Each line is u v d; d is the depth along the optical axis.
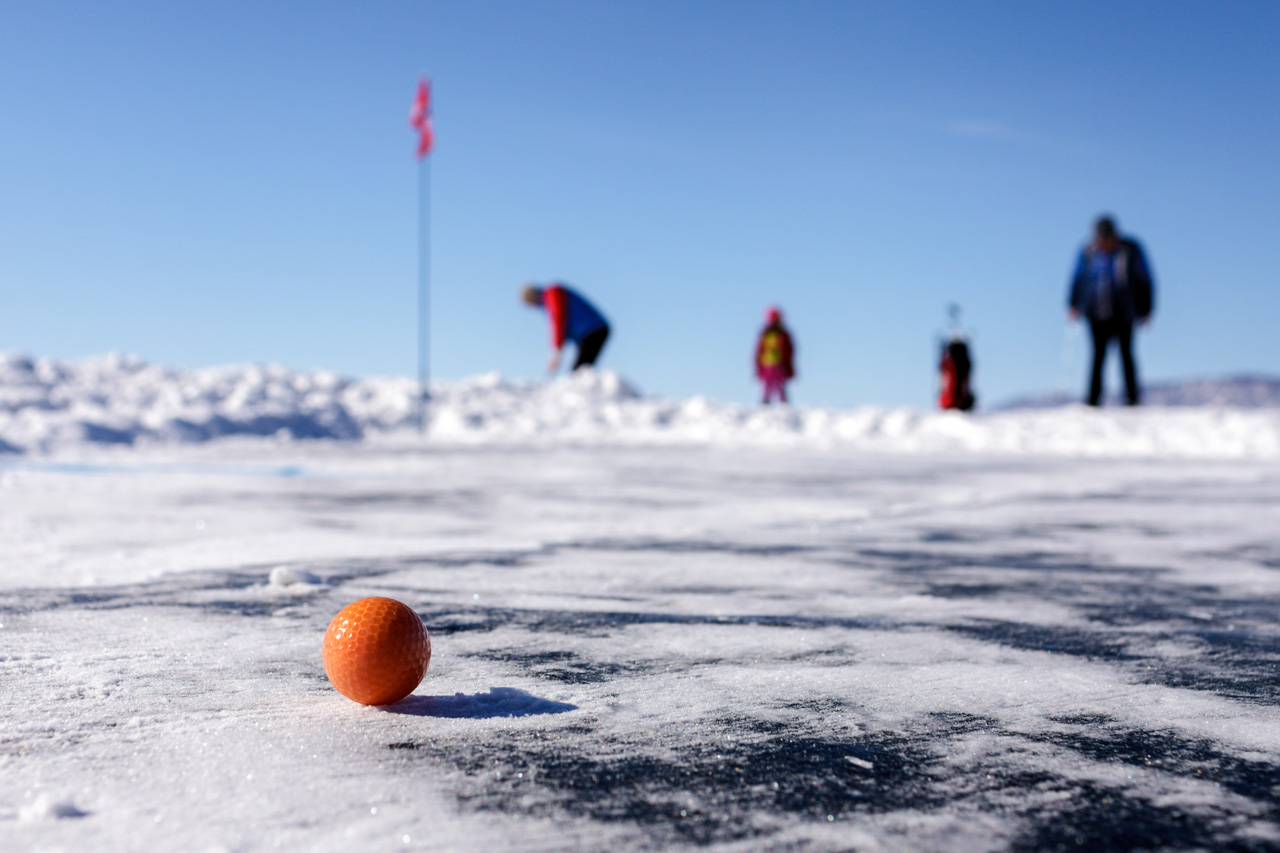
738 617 2.91
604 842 1.30
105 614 2.84
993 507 6.42
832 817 1.40
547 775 1.55
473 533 4.98
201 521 5.42
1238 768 1.63
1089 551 4.45
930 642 2.59
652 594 3.29
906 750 1.70
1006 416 15.52
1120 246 14.84
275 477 8.73
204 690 2.03
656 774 1.56
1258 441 12.95
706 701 2.00
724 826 1.36
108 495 6.91
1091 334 15.26
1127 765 1.64
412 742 1.71
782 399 18.00
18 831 1.31
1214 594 3.38
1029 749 1.72
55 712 1.86
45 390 15.86
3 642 2.47
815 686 2.13
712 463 10.79
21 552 4.16
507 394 19.23
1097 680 2.21
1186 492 7.52
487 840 1.30
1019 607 3.12
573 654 2.42
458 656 2.39
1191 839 1.35
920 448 13.60
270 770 1.55
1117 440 13.42
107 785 1.48
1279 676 2.26
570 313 19.50
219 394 17.12
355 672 1.86
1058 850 1.31
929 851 1.29
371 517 5.71
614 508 6.30
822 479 8.71
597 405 18.41
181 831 1.31
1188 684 2.18
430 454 12.28
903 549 4.48
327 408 17.45
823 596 3.28
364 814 1.38
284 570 3.41
